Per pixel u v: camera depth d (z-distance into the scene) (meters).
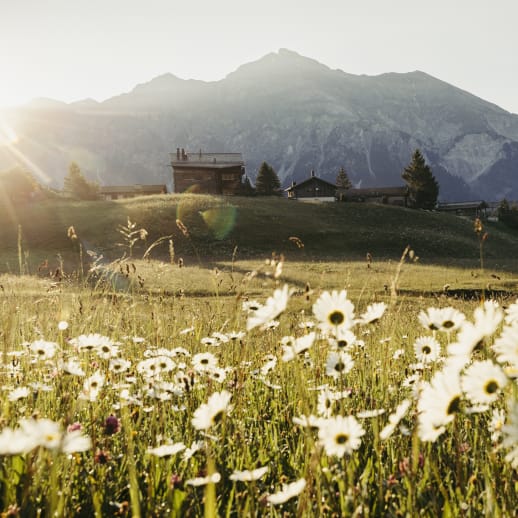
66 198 79.50
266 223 67.69
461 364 1.38
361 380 3.44
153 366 3.26
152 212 65.56
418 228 73.38
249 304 2.78
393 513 1.71
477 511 1.72
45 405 2.86
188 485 2.03
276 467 2.36
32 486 1.75
